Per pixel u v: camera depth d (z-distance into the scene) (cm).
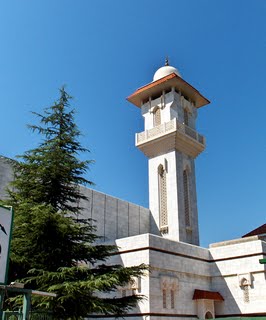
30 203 1889
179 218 4272
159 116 4853
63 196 2080
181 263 3469
